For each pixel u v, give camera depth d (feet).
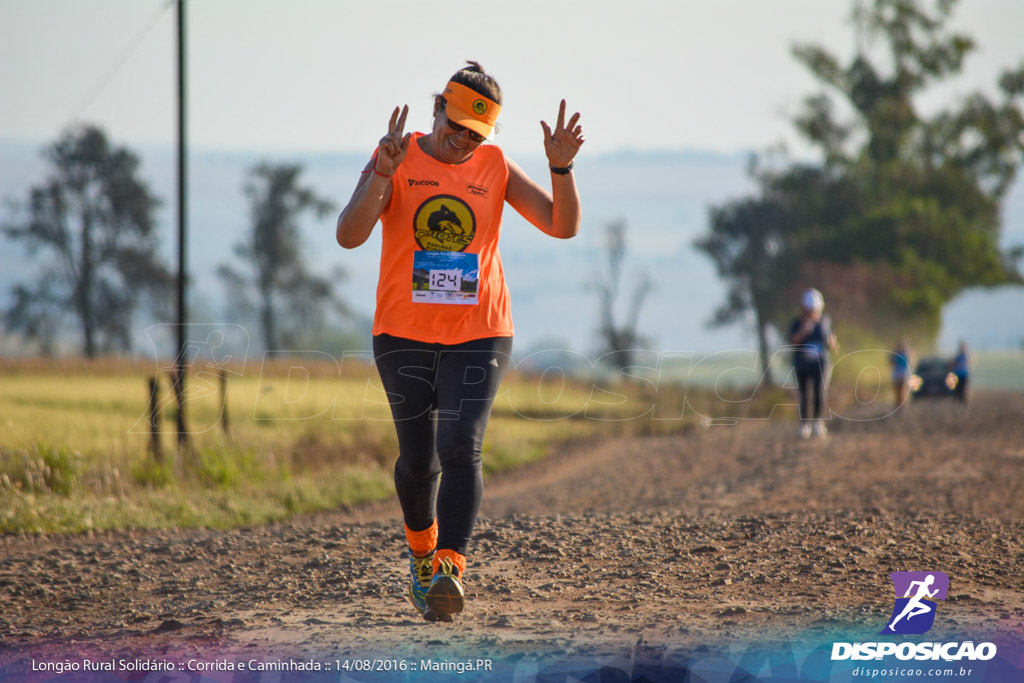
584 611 52.90
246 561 73.00
